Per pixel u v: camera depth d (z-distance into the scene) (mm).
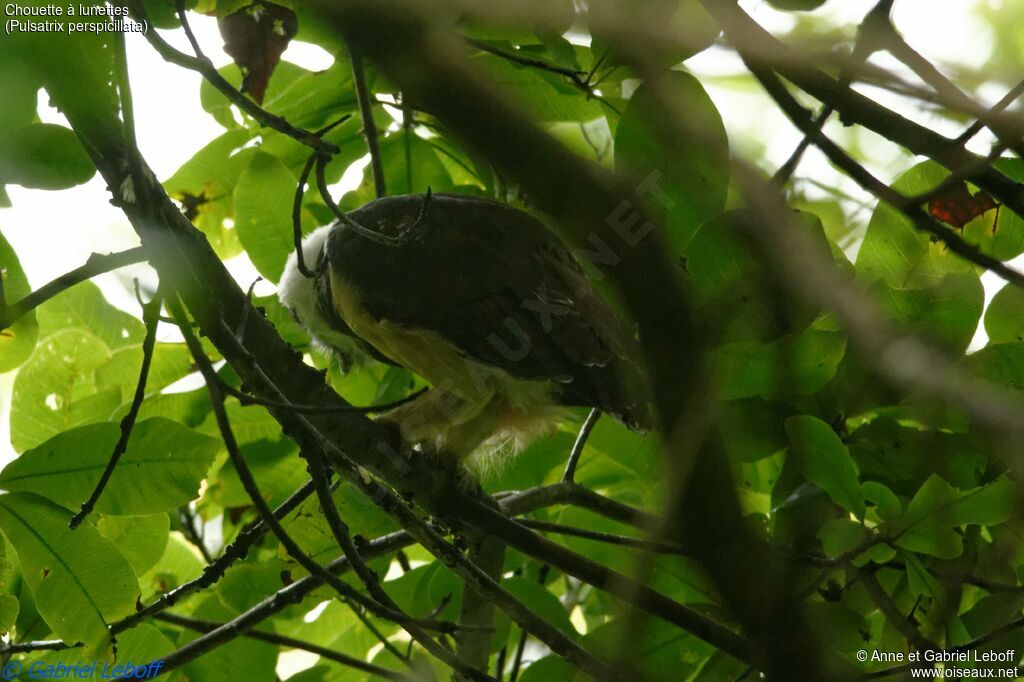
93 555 6711
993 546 7656
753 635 4469
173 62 5734
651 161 6250
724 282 6223
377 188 8422
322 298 8742
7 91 5777
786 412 7820
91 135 5973
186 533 9305
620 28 5512
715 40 6121
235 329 6723
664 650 7480
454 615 8172
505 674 9523
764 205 5598
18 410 8750
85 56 5812
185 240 6395
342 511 8148
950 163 6375
